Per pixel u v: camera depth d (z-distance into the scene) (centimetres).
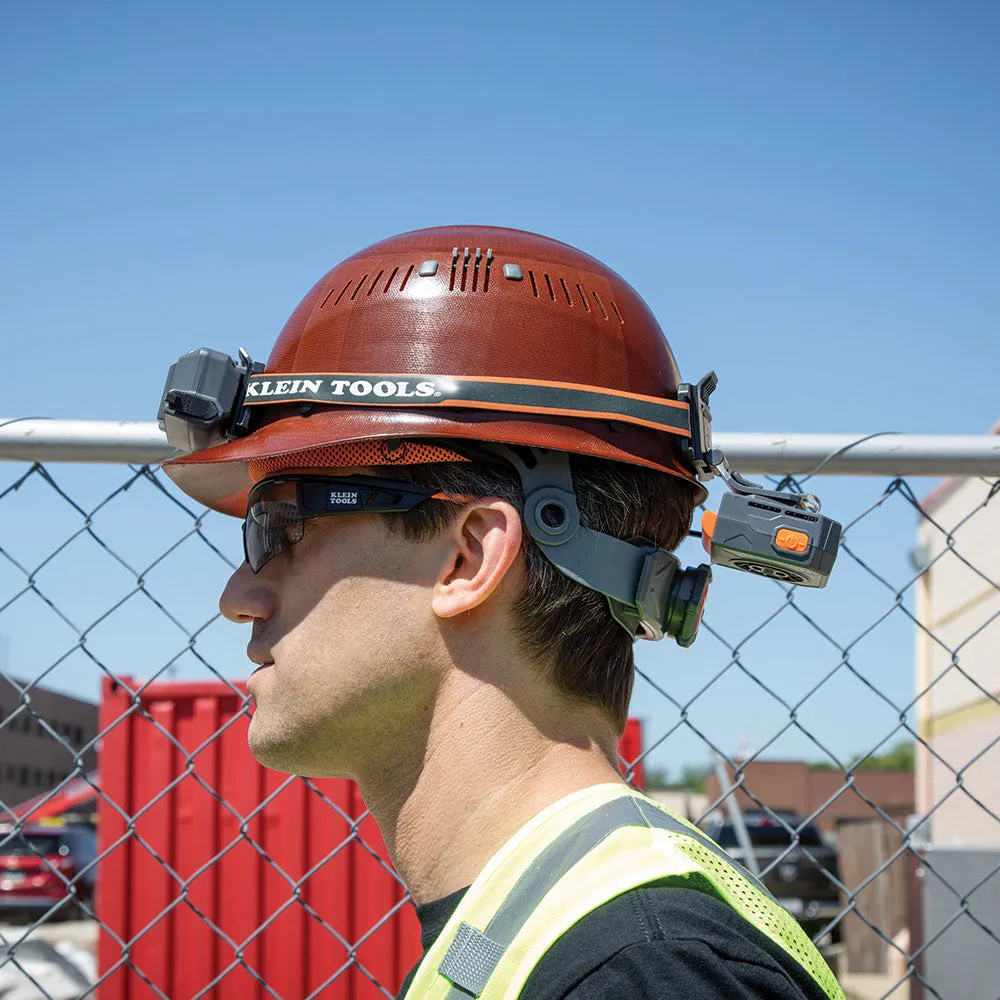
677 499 131
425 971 99
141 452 197
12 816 204
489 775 113
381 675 117
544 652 116
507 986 92
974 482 796
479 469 119
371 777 121
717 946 87
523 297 126
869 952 1072
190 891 512
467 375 121
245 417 133
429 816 116
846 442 197
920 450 196
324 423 123
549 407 120
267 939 504
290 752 121
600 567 118
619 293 135
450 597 116
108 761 527
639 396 126
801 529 128
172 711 530
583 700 117
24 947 369
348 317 128
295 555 125
